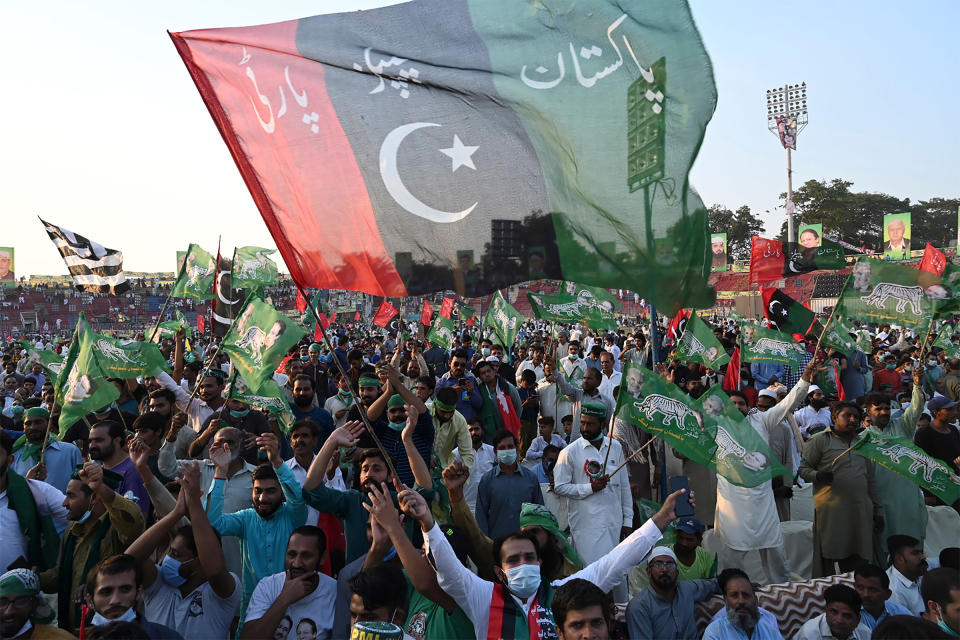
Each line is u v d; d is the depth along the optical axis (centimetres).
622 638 506
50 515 521
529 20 432
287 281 5550
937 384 1462
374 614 371
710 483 883
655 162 408
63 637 414
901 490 717
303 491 484
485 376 972
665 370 998
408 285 436
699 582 528
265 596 440
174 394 786
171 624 451
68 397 637
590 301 1327
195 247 1377
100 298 6731
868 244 9788
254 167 451
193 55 460
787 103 5516
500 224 429
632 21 411
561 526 757
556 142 422
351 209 443
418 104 440
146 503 593
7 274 7994
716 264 7188
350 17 453
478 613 378
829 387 1291
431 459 710
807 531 805
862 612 499
